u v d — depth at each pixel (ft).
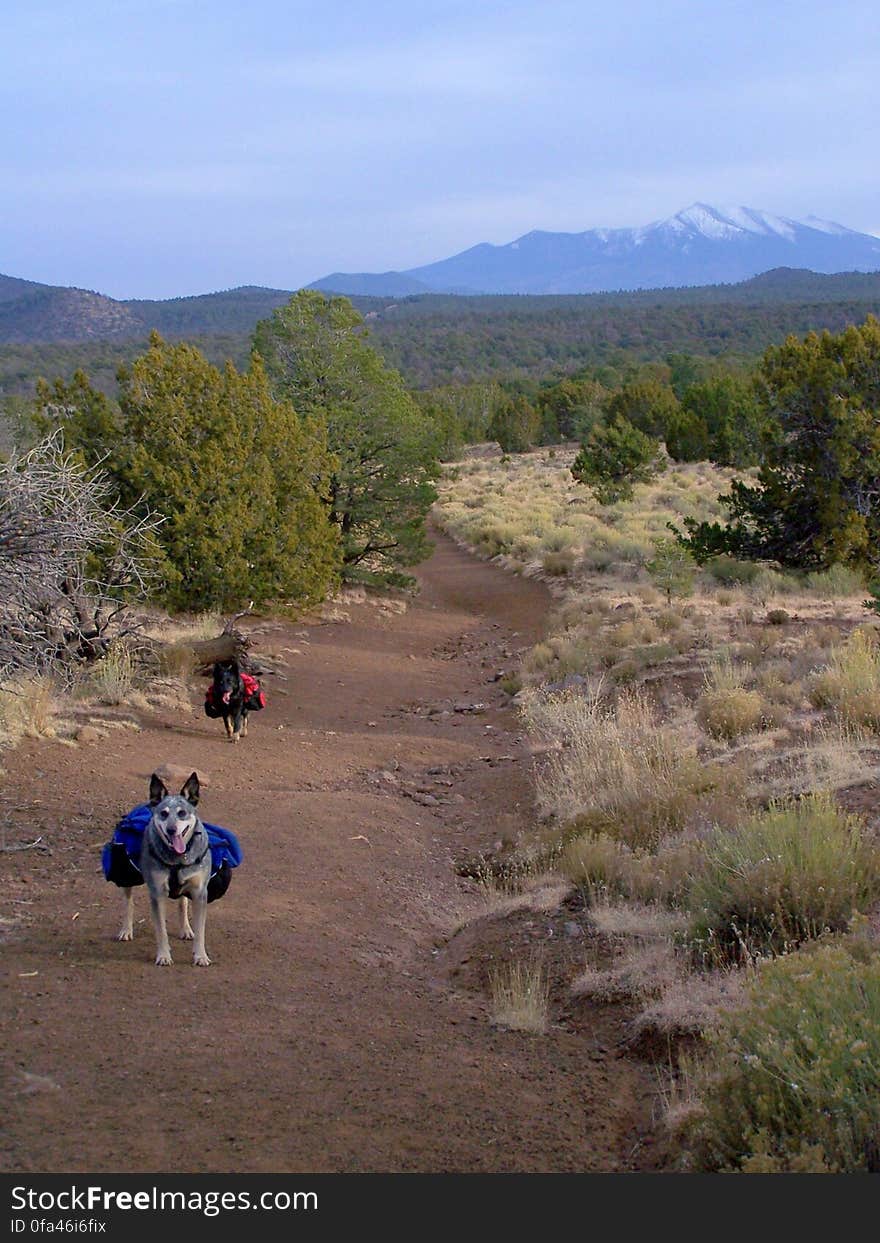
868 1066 16.05
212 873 24.49
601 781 39.68
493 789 44.91
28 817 35.22
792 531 94.43
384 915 30.04
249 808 38.60
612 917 27.53
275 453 83.25
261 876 31.81
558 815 38.04
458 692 69.00
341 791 43.50
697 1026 21.06
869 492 88.63
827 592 82.89
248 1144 16.72
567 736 49.37
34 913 27.22
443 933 29.63
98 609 57.26
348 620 91.81
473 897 32.60
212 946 25.59
